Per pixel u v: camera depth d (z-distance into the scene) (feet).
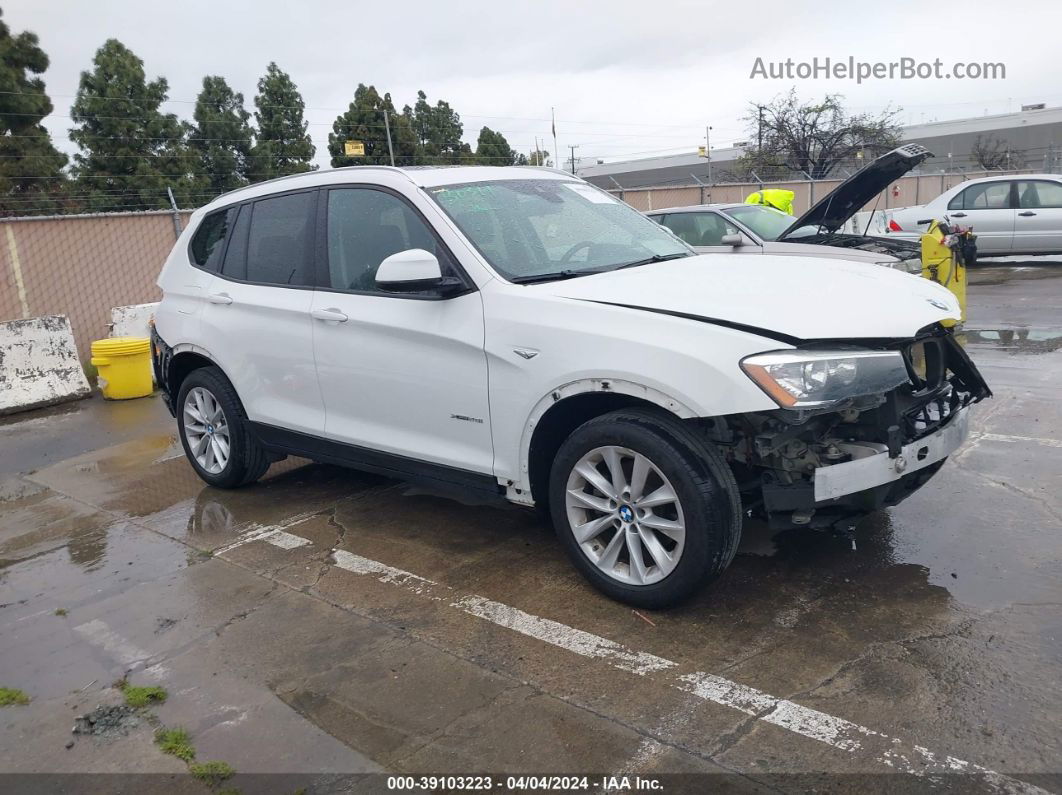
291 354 16.11
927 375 12.64
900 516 14.82
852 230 37.88
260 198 17.42
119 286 36.42
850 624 11.49
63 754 10.06
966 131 156.15
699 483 11.15
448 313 13.46
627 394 11.48
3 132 60.70
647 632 11.70
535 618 12.34
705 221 31.42
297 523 16.80
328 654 11.78
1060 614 11.30
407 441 14.55
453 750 9.55
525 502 13.30
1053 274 45.16
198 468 19.21
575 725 9.81
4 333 28.71
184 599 13.84
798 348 10.79
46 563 15.84
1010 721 9.27
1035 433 18.58
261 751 9.80
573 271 13.62
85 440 24.82
